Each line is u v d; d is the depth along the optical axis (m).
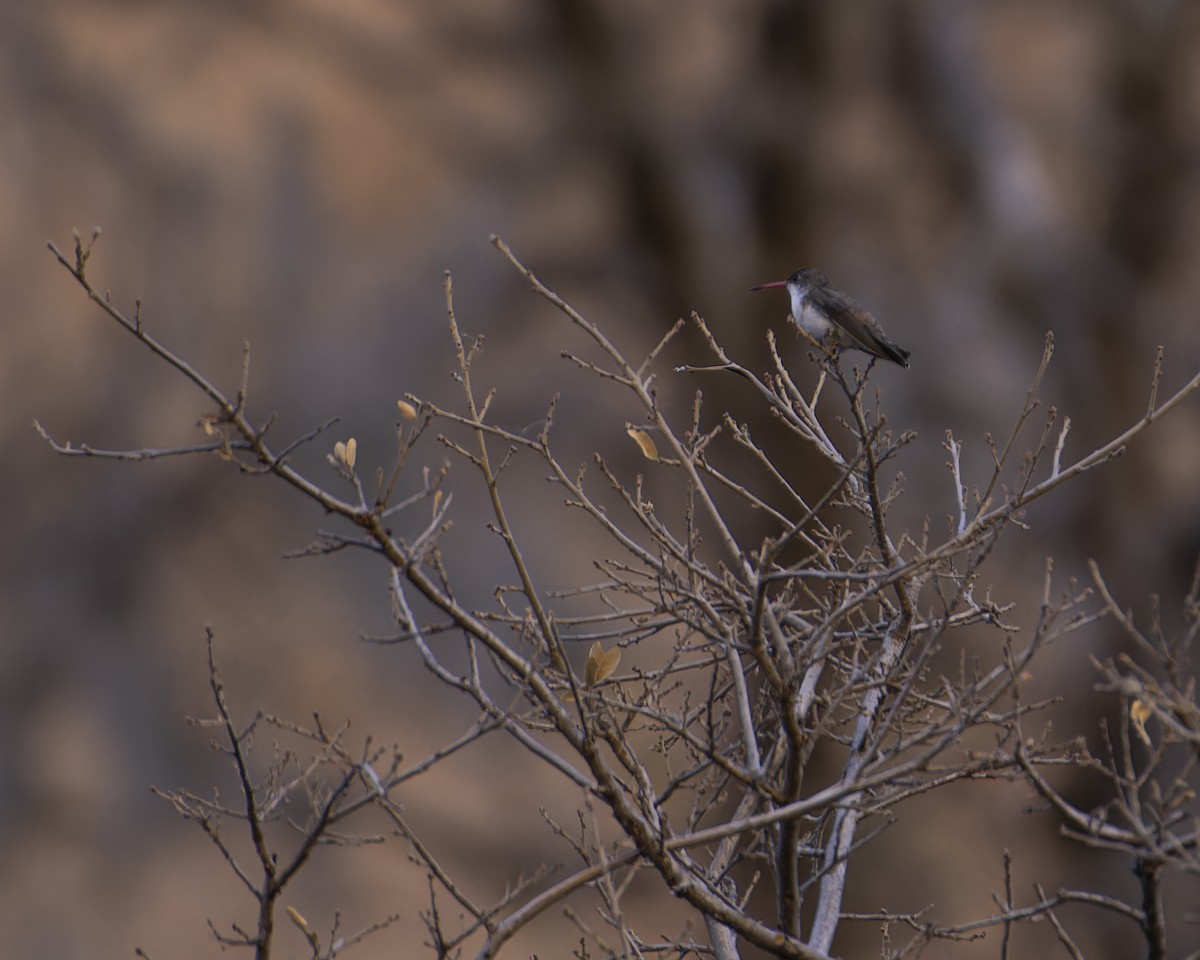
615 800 4.23
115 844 14.65
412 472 17.12
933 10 18.62
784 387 5.81
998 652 12.70
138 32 18.34
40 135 17.38
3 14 17.66
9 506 16.08
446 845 14.54
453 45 19.70
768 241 18.62
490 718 5.04
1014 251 17.66
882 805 4.58
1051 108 18.83
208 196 17.86
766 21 19.33
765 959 11.35
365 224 18.61
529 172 19.39
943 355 16.53
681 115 19.08
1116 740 13.22
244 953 13.80
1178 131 18.72
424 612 16.39
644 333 18.67
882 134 18.52
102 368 16.97
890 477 14.96
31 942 13.74
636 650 10.53
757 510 15.34
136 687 15.61
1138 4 18.84
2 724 14.84
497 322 18.53
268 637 16.03
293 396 17.42
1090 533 16.02
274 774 5.34
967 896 12.58
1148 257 18.28
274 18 18.94
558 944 12.66
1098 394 17.20
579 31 19.75
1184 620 4.32
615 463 17.75
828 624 4.36
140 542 16.38
